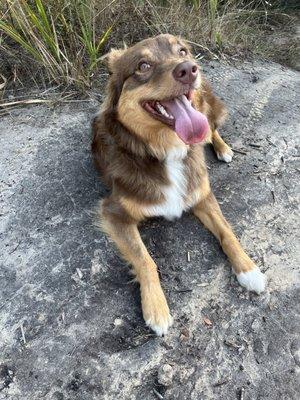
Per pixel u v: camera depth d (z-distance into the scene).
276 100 1.01
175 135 0.65
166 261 0.69
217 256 0.69
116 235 0.68
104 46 1.04
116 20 1.04
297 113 0.97
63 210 0.75
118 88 0.65
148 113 0.62
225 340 0.60
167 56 0.61
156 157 0.67
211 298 0.65
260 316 0.63
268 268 0.68
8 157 0.84
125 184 0.67
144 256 0.66
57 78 0.97
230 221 0.75
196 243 0.71
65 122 0.90
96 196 0.77
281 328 0.62
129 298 0.65
